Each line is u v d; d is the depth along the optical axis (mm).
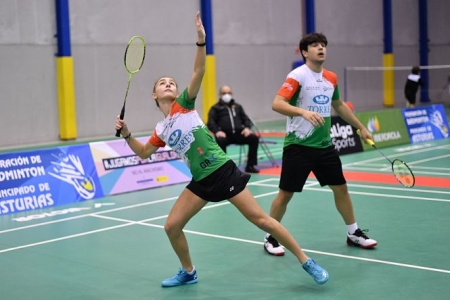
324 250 6141
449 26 26781
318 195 8812
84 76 16578
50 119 16047
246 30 20359
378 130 13789
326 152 5887
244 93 20484
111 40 17031
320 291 4980
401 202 8242
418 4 26984
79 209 8422
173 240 5066
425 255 5867
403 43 26359
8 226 7543
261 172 10977
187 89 4773
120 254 6215
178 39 18547
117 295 5039
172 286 5215
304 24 21984
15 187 8414
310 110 5770
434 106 15578
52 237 6957
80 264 5910
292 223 7281
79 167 9156
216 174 4836
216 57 19562
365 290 4961
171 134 4859
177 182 10180
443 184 9391
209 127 10852
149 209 8320
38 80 15742
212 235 6844
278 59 21422
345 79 23266
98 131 16969
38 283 5383
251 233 6891
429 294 4820
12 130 15352
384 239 6477
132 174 9695
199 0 19000
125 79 17406
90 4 16531
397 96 26172
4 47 15094
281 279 5328
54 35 15969
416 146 13859
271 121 20953
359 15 24297
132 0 17391
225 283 5270
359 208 7957
